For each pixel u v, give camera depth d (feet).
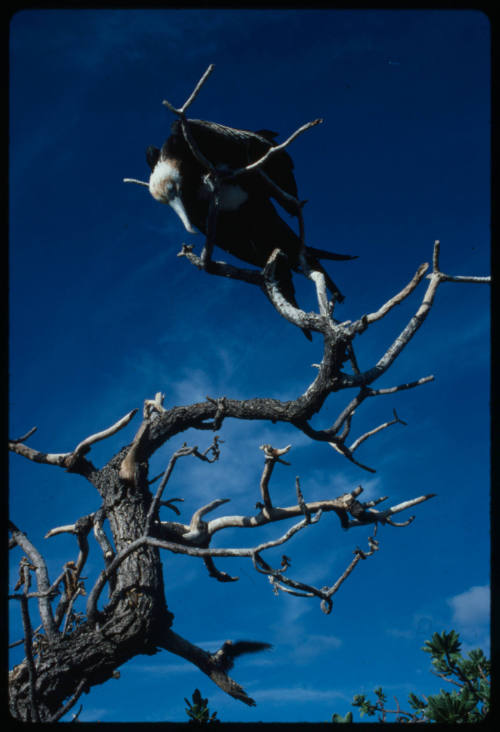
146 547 18.49
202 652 18.17
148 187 18.81
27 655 14.80
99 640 16.84
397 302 15.62
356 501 19.54
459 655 9.86
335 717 10.08
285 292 18.53
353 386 16.90
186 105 14.70
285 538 16.30
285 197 17.56
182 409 19.99
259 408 18.67
